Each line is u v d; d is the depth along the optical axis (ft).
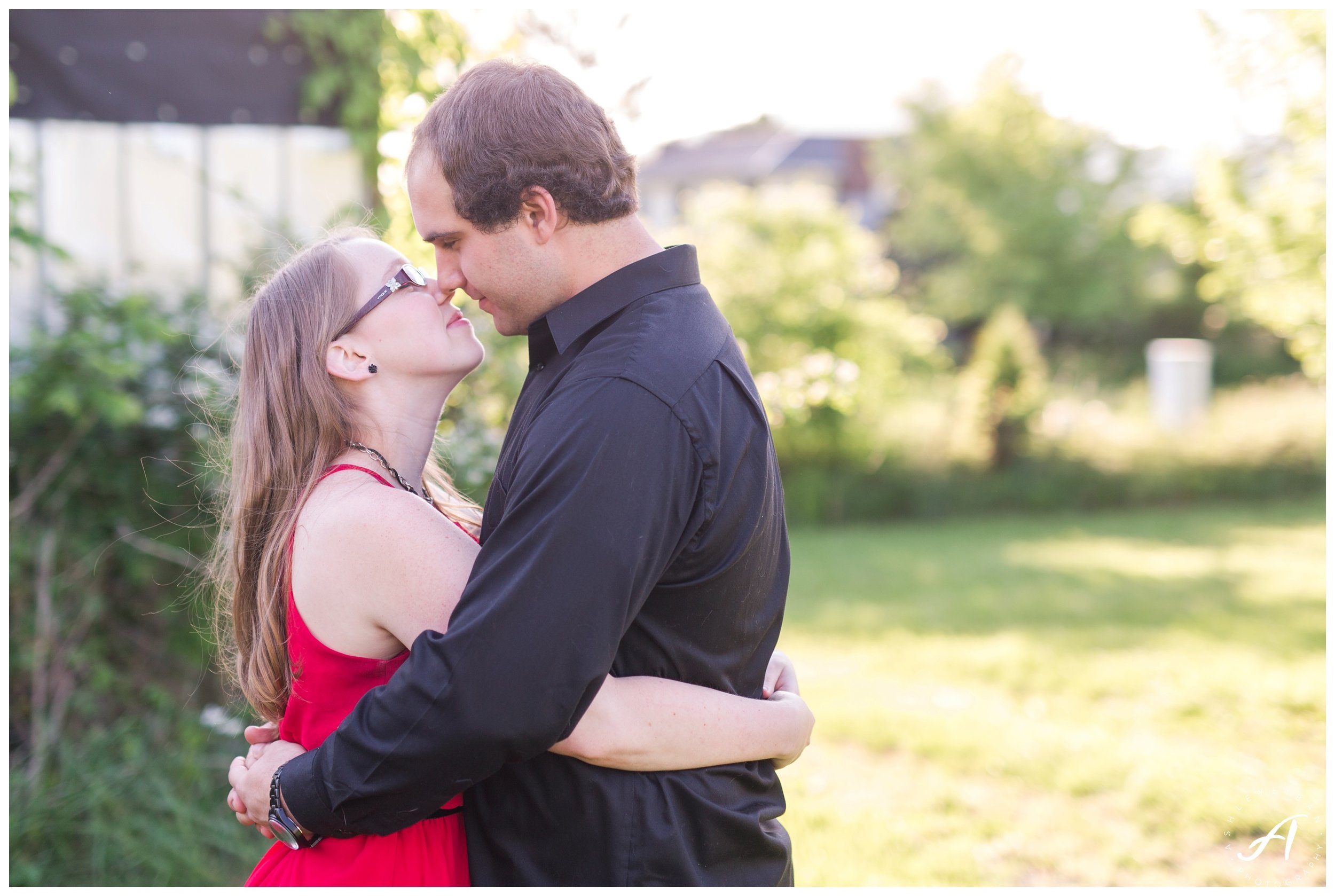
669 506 3.53
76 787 8.77
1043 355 58.44
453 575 3.81
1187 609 20.04
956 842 9.81
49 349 9.83
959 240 57.98
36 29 10.85
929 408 37.83
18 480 9.80
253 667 4.28
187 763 9.36
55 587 9.64
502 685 3.28
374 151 12.10
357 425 4.26
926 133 57.67
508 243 3.90
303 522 4.06
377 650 3.95
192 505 10.34
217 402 8.84
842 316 33.04
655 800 3.73
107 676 9.69
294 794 3.65
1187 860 9.37
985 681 15.38
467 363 4.39
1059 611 20.07
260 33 11.47
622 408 3.53
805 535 30.99
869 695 14.69
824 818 10.31
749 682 4.23
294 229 11.82
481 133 3.80
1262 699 13.92
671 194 91.97
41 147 11.38
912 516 34.19
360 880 4.00
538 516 3.42
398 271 4.36
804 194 37.19
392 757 3.38
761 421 4.03
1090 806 10.68
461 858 4.17
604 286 3.96
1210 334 56.54
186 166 12.02
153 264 12.03
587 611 3.34
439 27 12.21
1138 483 35.96
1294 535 29.66
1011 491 35.29
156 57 11.27
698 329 3.93
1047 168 56.24
